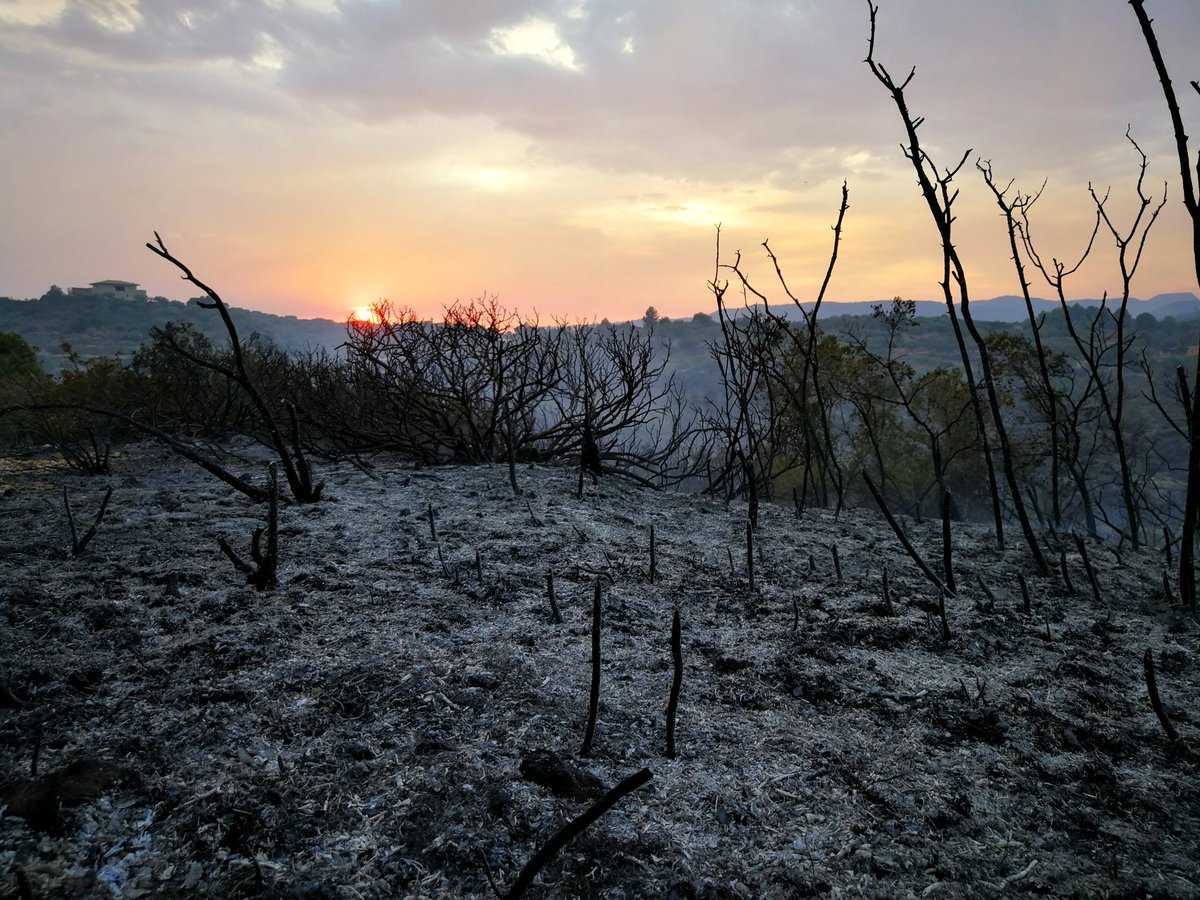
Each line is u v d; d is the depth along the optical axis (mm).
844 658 2949
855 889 1675
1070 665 2959
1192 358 65500
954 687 2734
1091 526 6035
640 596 3506
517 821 1832
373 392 7816
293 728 2182
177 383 8922
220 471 4652
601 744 2211
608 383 7762
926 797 2029
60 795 1770
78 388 9242
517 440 7598
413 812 1845
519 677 2588
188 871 1617
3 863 1578
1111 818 1992
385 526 4395
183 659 2551
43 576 3252
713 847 1799
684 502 5934
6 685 2223
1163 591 4125
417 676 2525
